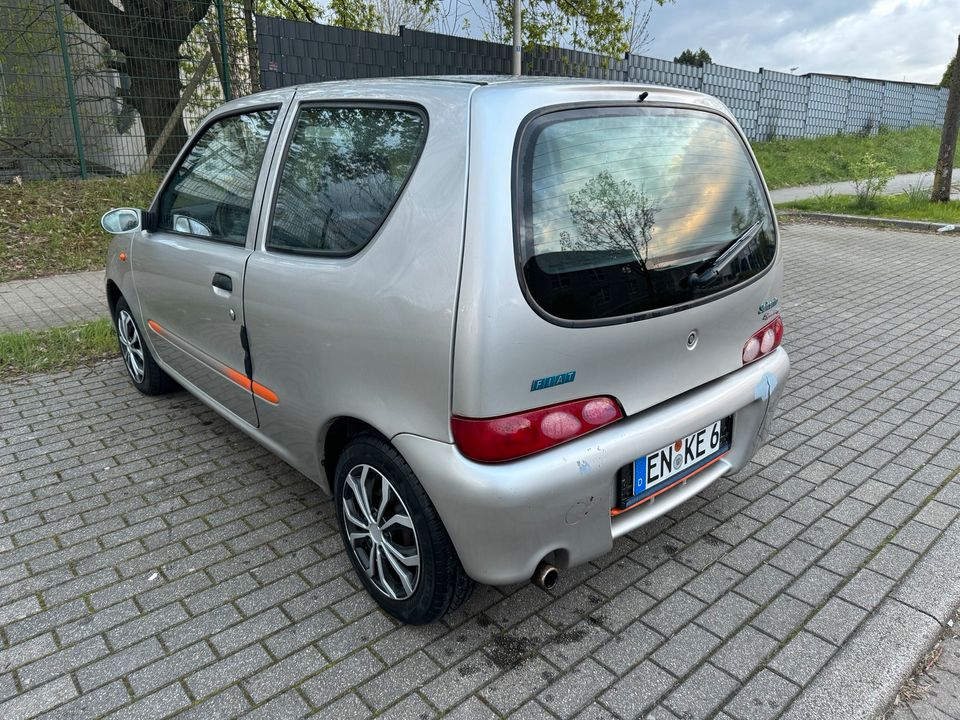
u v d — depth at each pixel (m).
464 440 2.05
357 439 2.45
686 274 2.41
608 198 2.25
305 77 12.35
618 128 2.35
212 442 3.97
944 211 12.59
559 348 2.07
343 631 2.52
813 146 22.73
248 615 2.61
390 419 2.25
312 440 2.70
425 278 2.09
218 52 11.74
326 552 2.98
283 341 2.69
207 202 3.37
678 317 2.38
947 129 13.05
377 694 2.24
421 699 2.22
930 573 2.79
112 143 11.24
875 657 2.36
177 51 11.45
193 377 3.71
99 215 9.69
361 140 2.51
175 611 2.63
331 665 2.36
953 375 4.91
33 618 2.60
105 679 2.31
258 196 2.94
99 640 2.48
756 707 2.18
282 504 3.35
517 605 2.65
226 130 3.38
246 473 3.63
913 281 7.93
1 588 2.76
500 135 2.07
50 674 2.33
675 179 2.47
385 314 2.21
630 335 2.23
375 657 2.40
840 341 5.71
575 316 2.10
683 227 2.45
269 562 2.92
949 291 7.42
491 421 2.01
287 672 2.33
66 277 8.01
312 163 2.71
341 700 2.22
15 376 5.00
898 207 13.23
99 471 3.66
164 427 4.17
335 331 2.40
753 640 2.46
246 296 2.88
